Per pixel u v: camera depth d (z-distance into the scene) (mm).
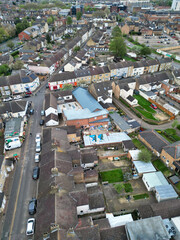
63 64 139375
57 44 177250
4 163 55281
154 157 63281
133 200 51281
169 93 100938
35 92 102688
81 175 51531
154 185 52438
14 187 53562
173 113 83312
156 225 39969
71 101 90188
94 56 148750
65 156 54406
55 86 104438
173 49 177750
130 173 57812
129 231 38688
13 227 44406
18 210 47938
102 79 114562
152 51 168625
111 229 40094
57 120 78125
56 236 33438
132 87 105188
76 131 71062
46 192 44531
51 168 48750
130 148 65188
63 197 42719
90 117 74438
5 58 131625
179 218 43031
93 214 47281
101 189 53594
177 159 57031
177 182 54500
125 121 78000
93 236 37406
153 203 47406
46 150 56656
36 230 38688
